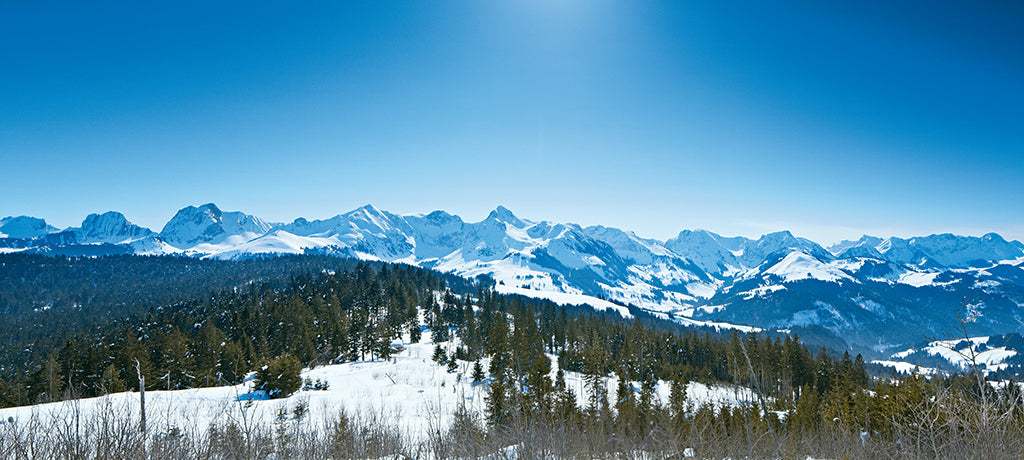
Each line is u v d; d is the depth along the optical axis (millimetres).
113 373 39438
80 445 5512
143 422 5949
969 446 5520
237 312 106000
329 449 6773
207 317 110688
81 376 49531
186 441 5883
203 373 54438
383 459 6816
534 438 6500
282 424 7211
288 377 30484
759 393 6133
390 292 124688
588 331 104625
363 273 147375
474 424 7027
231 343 64688
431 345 95688
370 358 82562
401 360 77250
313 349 72875
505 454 6293
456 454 6562
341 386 42094
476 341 88438
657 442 6477
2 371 104250
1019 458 5039
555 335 107688
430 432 6977
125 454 5508
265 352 68875
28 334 172750
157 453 5672
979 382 5438
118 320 154375
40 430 5559
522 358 54469
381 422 7414
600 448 6398
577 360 79188
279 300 121062
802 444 6840
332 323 90125
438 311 112062
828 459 7148
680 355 98250
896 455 6297
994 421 5367
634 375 62719
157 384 48938
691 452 6441
